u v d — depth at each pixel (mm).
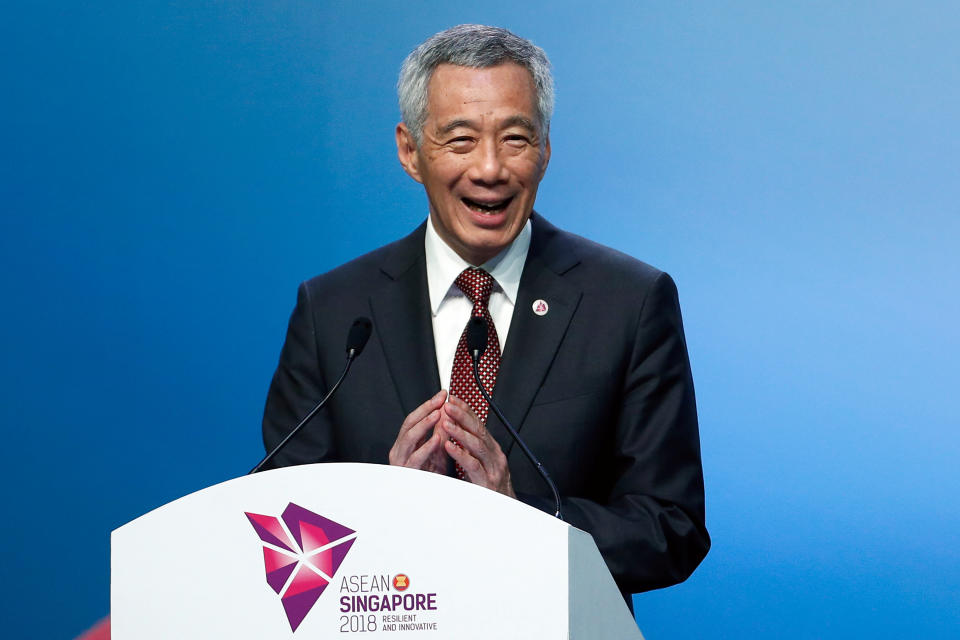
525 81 7625
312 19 13781
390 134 13672
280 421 8469
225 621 5059
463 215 7766
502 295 8273
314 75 13766
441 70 7676
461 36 7688
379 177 13680
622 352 8000
